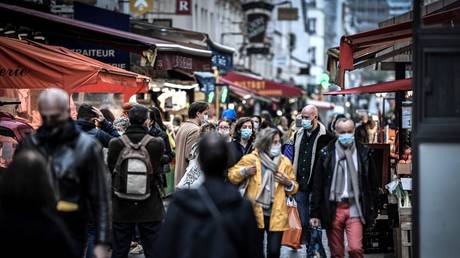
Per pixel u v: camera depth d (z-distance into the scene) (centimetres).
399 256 1475
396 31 1402
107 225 886
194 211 770
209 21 5284
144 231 1227
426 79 936
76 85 1459
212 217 769
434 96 938
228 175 1260
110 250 1393
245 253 780
